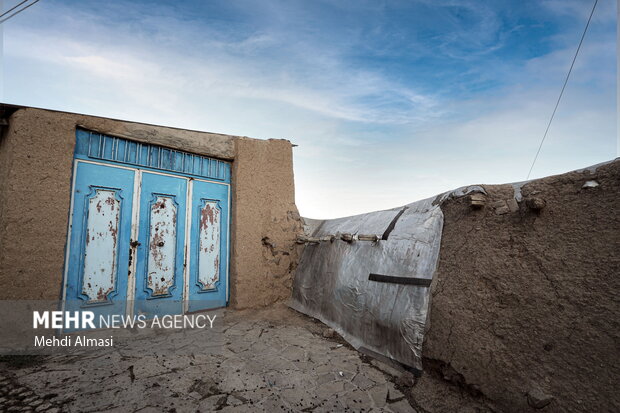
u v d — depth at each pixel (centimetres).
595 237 244
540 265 266
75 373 301
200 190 548
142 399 261
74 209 417
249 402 267
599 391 198
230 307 553
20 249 361
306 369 334
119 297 447
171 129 514
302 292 575
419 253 377
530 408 221
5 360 321
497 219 321
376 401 279
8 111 380
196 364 333
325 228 668
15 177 364
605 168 261
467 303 299
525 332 250
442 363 291
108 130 449
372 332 382
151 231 486
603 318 215
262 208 598
